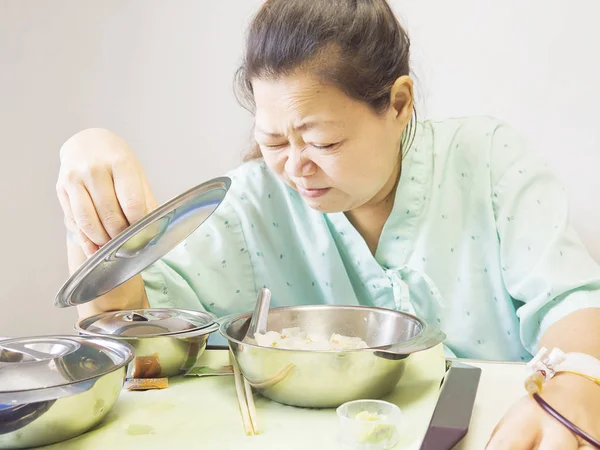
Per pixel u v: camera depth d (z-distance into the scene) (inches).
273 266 56.6
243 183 56.9
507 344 53.8
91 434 31.9
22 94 89.4
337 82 38.7
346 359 33.9
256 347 34.5
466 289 52.9
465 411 31.7
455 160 53.6
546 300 45.4
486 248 52.7
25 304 92.5
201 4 85.4
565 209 50.1
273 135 40.9
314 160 40.6
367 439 29.9
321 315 43.8
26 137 90.1
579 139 76.4
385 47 41.7
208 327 40.9
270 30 39.7
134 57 87.8
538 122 77.3
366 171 41.4
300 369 34.0
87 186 40.6
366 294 54.2
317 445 30.6
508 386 38.3
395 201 51.3
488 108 78.5
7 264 91.9
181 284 53.7
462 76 78.6
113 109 89.1
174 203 36.1
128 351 34.8
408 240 52.3
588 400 31.3
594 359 34.4
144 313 42.9
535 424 29.3
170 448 30.4
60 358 33.4
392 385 36.1
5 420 29.2
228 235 56.1
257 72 40.3
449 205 52.9
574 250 48.1
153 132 89.0
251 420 33.0
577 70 75.4
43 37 88.4
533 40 76.1
